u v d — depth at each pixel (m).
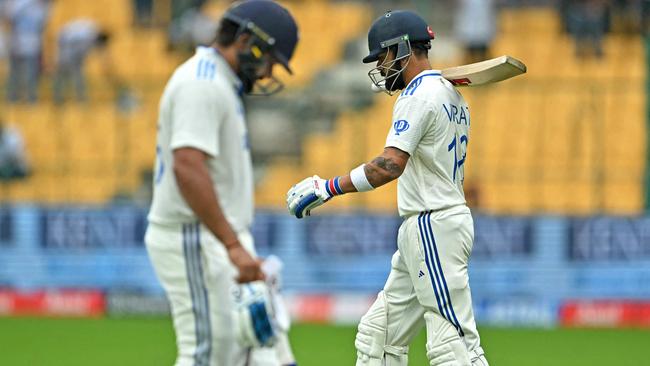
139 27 57.97
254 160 52.34
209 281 17.58
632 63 54.16
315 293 47.50
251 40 17.50
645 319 46.31
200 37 56.66
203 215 16.69
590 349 39.59
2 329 44.19
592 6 54.50
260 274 16.73
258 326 17.27
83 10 58.25
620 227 46.16
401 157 19.42
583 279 46.41
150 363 35.16
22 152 53.00
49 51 56.59
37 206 49.25
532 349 39.53
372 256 47.22
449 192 20.00
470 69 19.81
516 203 50.28
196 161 16.72
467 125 20.56
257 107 53.25
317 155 52.44
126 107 54.16
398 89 20.83
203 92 17.00
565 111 51.75
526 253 46.53
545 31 56.34
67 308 49.25
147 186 52.72
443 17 57.41
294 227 47.53
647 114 51.50
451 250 19.91
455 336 19.95
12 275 49.41
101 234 49.00
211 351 17.61
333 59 56.03
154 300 48.81
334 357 36.66
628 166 50.78
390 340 21.55
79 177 52.97
